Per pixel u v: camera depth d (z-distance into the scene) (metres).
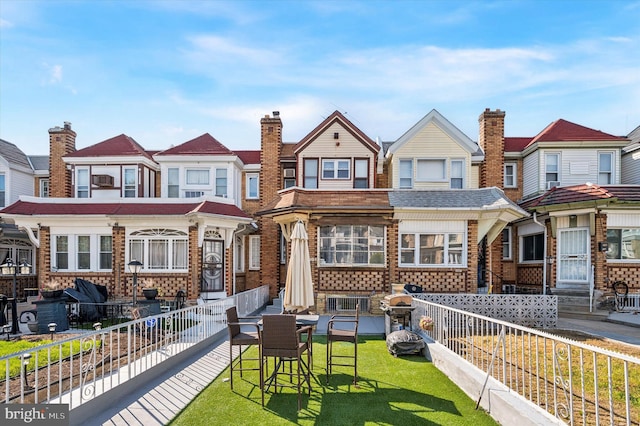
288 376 6.82
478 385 5.40
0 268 11.77
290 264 9.09
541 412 4.22
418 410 5.21
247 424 4.78
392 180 17.41
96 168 18.41
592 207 14.27
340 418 4.97
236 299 11.84
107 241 15.32
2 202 19.62
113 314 13.28
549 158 18.05
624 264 14.36
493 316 11.37
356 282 14.43
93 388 5.07
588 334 9.73
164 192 18.25
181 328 8.27
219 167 18.45
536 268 17.09
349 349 8.82
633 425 4.04
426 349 8.01
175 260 15.02
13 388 5.43
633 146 18.22
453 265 14.35
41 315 10.65
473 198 14.55
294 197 14.30
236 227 16.12
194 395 5.80
